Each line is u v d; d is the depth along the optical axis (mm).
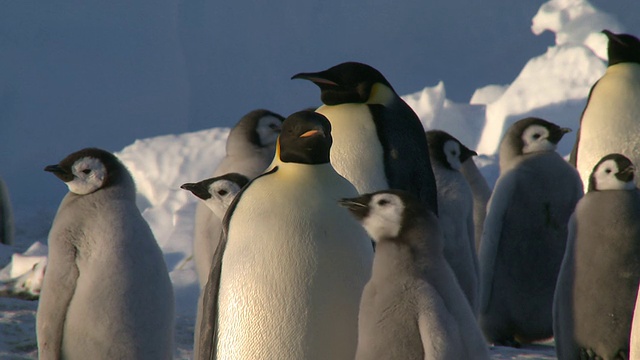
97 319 8391
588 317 9875
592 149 14273
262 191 7605
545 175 13117
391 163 9867
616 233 9680
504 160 13703
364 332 6859
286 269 7344
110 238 8516
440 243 6945
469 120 37750
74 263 8547
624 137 14047
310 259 7359
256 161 13398
